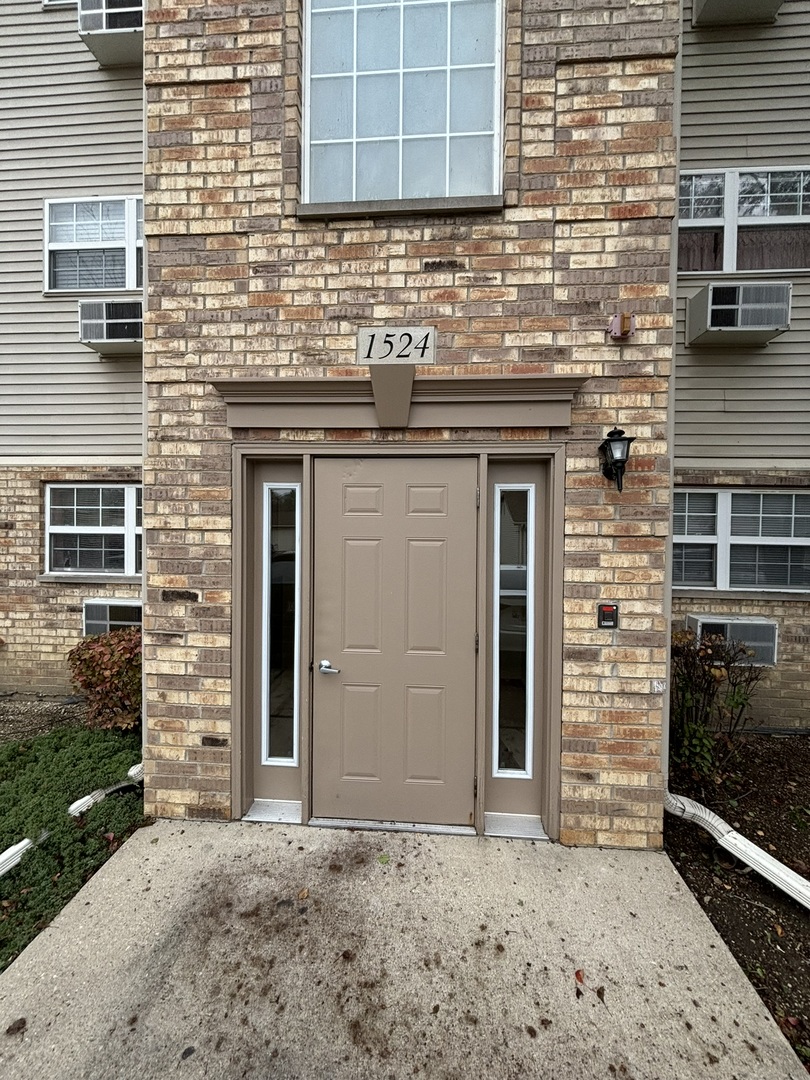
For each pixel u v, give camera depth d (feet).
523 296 9.46
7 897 8.09
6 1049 5.90
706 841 9.77
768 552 16.39
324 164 10.34
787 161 15.55
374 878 8.48
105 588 18.24
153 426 10.14
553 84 9.25
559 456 9.42
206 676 10.12
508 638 10.24
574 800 9.46
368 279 9.75
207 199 9.94
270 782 10.58
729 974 6.96
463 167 10.11
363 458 10.01
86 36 16.53
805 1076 5.74
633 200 9.22
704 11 14.96
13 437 18.40
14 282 18.26
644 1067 5.83
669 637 9.43
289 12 9.74
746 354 16.01
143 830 9.77
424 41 10.17
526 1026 6.24
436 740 9.98
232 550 10.06
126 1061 5.82
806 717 15.70
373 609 10.07
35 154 18.03
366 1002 6.49
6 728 15.55
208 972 6.86
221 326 10.00
